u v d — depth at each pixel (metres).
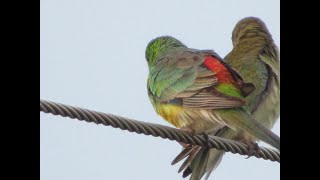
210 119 15.26
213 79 15.33
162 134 14.30
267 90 18.44
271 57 19.39
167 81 15.95
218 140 15.28
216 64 15.60
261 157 15.76
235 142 15.49
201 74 15.51
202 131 15.67
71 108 13.06
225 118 15.01
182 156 15.54
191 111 15.52
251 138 17.14
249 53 19.45
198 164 16.89
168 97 15.85
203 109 15.26
